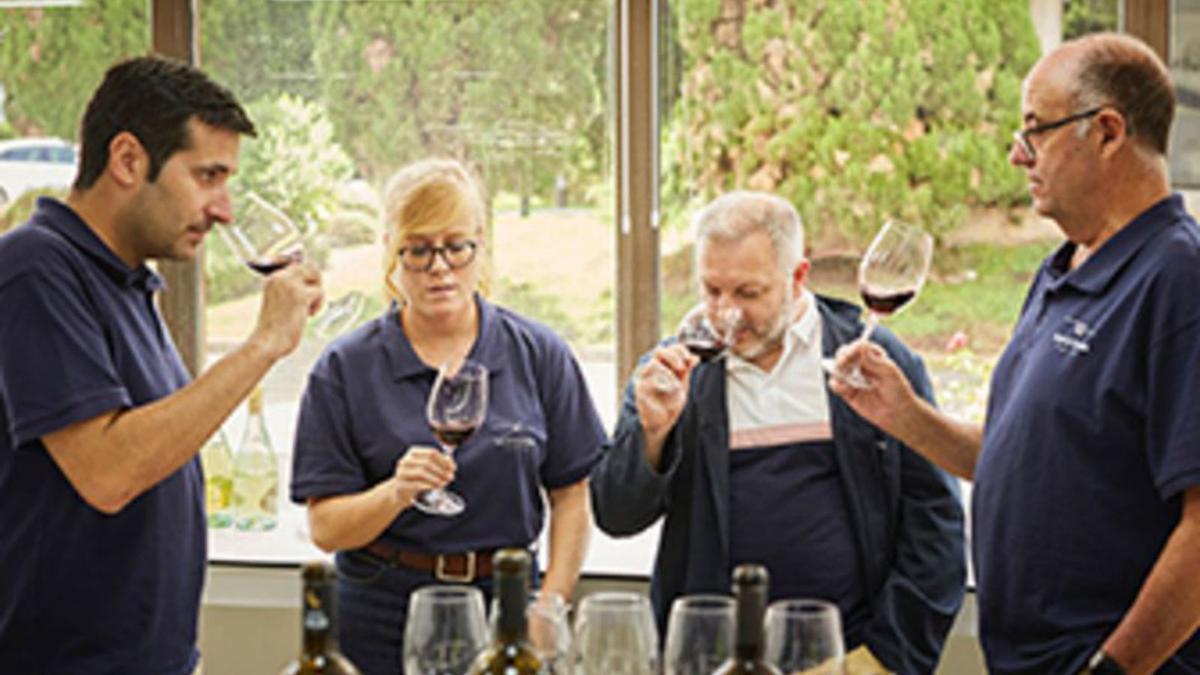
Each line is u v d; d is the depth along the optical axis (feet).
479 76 12.02
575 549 9.37
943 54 11.39
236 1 12.17
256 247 7.91
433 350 9.22
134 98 7.19
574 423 9.43
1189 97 11.05
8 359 6.89
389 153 12.17
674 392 8.15
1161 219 7.43
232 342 12.36
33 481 7.10
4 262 6.99
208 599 11.07
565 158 11.99
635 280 11.97
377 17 12.08
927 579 8.80
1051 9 11.22
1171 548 7.08
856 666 8.14
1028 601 7.59
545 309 12.12
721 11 11.65
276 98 12.23
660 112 11.82
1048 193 7.64
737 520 8.87
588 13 11.85
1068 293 7.70
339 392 9.13
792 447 8.89
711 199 11.80
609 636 5.24
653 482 8.68
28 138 12.39
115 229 7.33
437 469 8.28
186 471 7.64
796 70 11.59
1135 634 7.08
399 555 8.93
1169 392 7.09
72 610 7.18
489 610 8.98
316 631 4.95
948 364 11.62
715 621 5.19
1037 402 7.59
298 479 9.08
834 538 8.84
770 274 8.59
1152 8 11.05
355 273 12.28
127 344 7.30
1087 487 7.38
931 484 8.96
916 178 11.52
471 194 9.07
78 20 12.25
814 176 11.66
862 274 8.37
